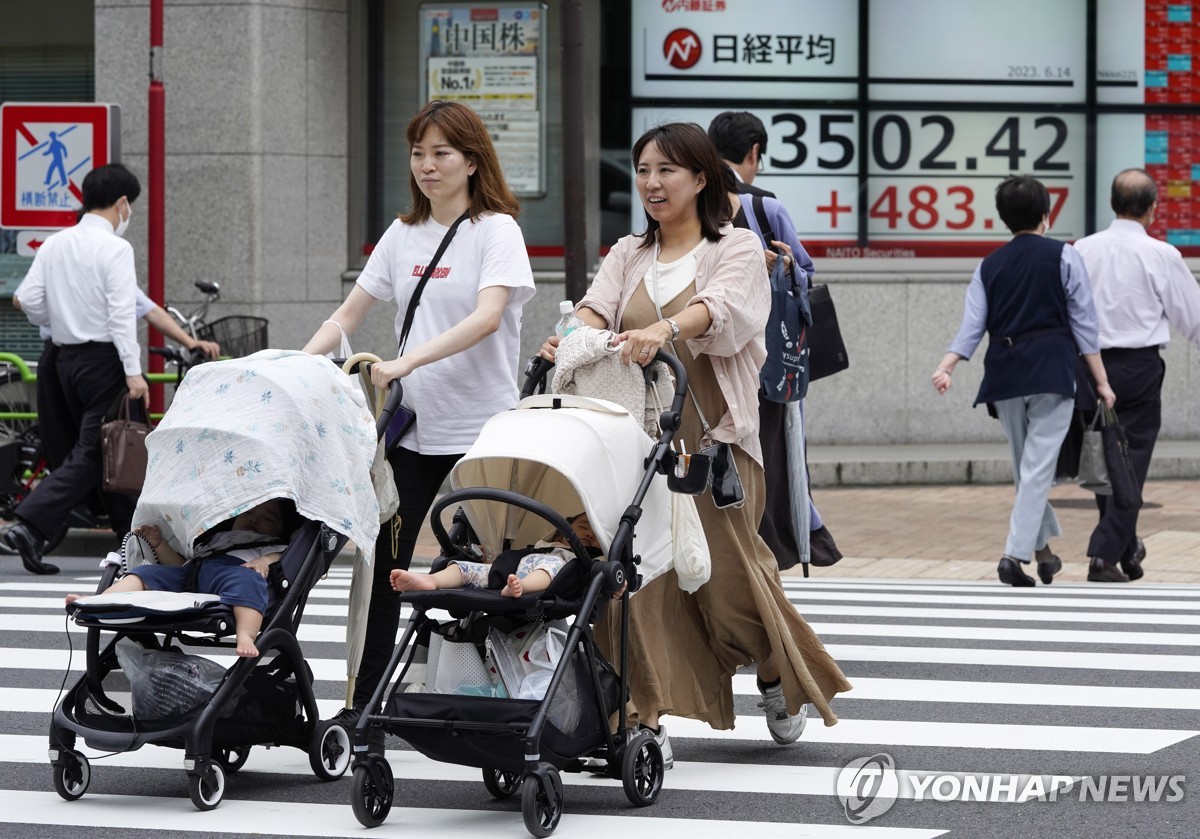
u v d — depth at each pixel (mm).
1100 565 30266
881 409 46000
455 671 14742
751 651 16484
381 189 46438
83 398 30000
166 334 32750
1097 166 47219
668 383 15922
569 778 16234
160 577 15594
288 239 44531
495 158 17719
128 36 44219
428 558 31594
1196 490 41469
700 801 15305
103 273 29516
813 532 22625
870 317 45844
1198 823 14523
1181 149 47469
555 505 15578
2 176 34344
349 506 15711
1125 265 30047
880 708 19531
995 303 28766
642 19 45500
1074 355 28641
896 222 46719
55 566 31203
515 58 45844
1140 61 47156
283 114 44219
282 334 44531
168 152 44094
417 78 46062
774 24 45906
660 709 15445
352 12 45781
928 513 38375
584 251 33781
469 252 17453
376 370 16375
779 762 16859
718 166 16312
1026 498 29297
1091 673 21672
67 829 14414
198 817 14789
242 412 15508
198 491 15227
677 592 16109
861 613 26750
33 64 48344
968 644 23875
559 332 16297
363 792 14273
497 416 15227
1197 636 24500
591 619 14570
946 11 46406
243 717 15414
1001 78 46750
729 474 15875
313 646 23500
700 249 16266
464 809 15172
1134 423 30438
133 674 15156
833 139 46375
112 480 28859
